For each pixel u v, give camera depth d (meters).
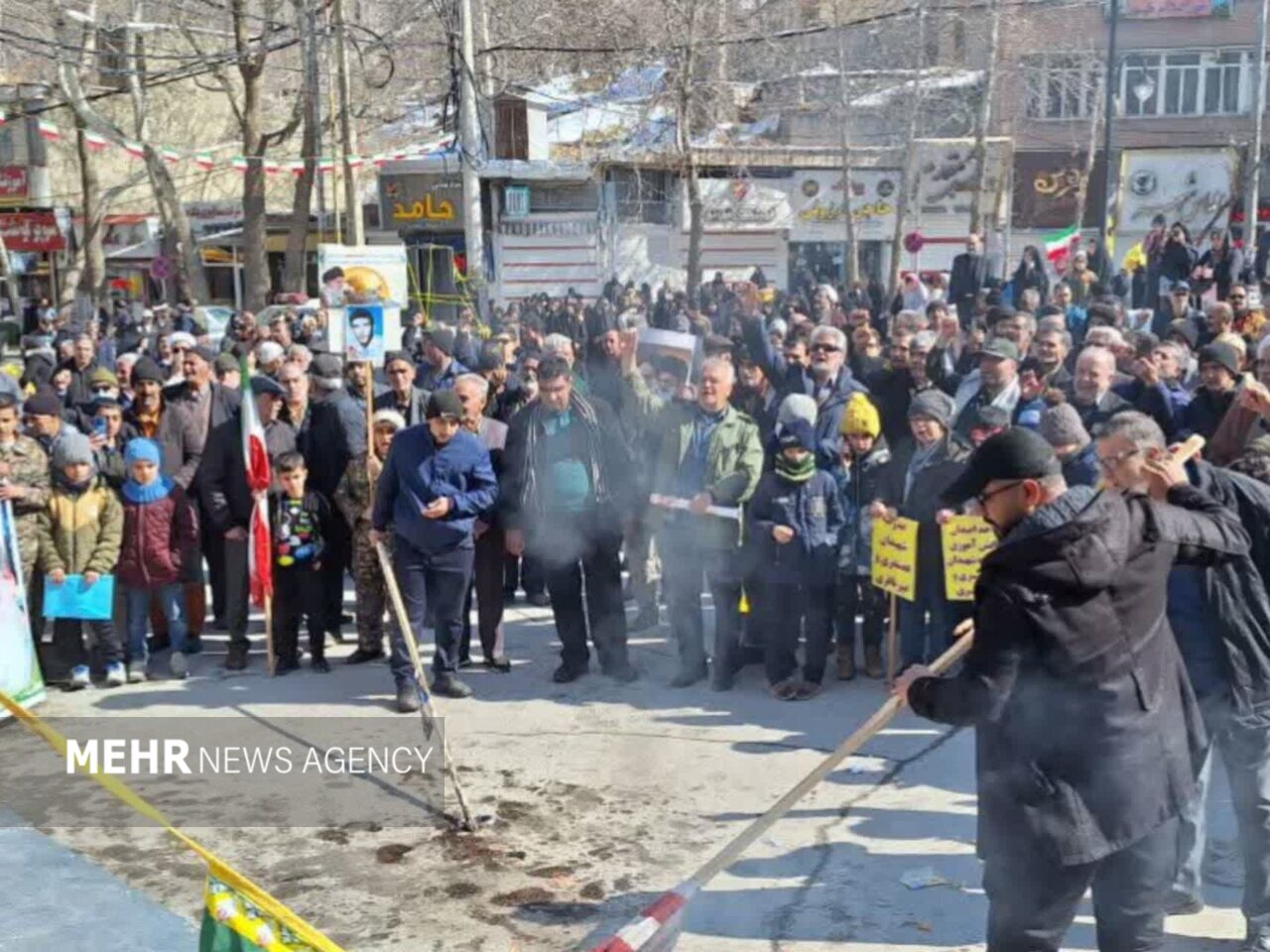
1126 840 3.22
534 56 30.92
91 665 7.55
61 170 32.72
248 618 8.27
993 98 29.92
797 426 6.68
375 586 7.64
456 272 25.22
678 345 8.05
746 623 7.27
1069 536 3.19
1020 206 32.81
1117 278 17.70
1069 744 3.24
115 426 7.78
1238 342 8.05
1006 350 6.76
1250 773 3.98
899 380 8.05
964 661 3.42
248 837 5.27
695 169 24.17
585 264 26.22
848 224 26.56
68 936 4.43
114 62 26.73
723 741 6.21
